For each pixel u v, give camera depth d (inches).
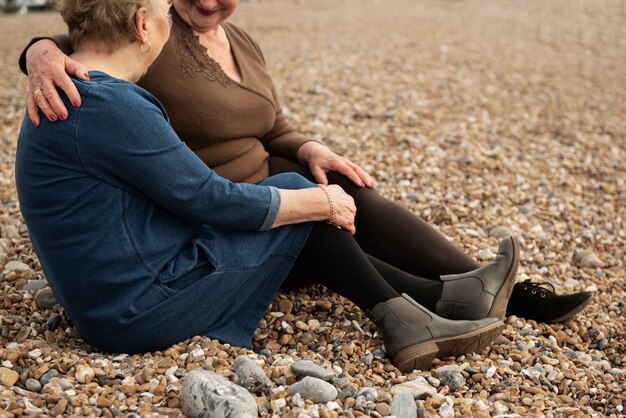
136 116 91.2
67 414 86.6
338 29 412.2
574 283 153.5
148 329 99.2
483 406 97.8
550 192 205.5
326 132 235.0
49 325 113.3
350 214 110.0
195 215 98.0
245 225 102.2
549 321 128.1
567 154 239.3
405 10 512.7
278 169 131.0
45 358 99.7
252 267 103.9
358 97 277.3
